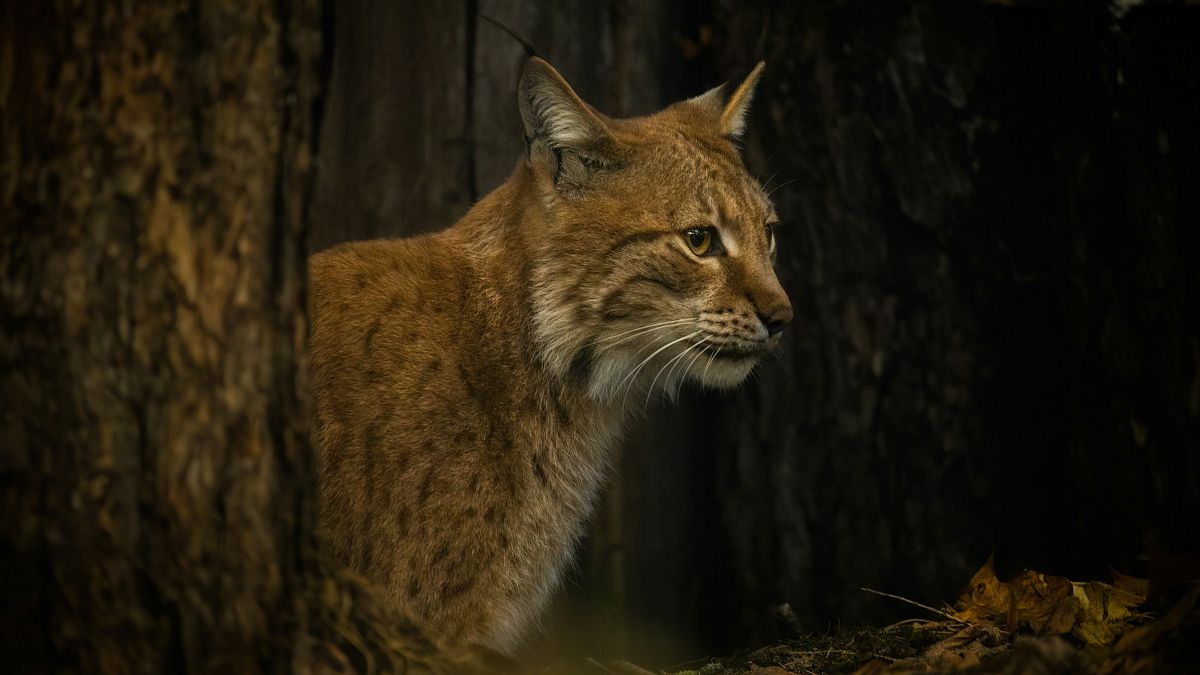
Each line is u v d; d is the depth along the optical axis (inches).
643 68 454.0
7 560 222.2
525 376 331.9
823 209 425.4
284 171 239.3
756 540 441.7
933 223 418.0
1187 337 363.6
